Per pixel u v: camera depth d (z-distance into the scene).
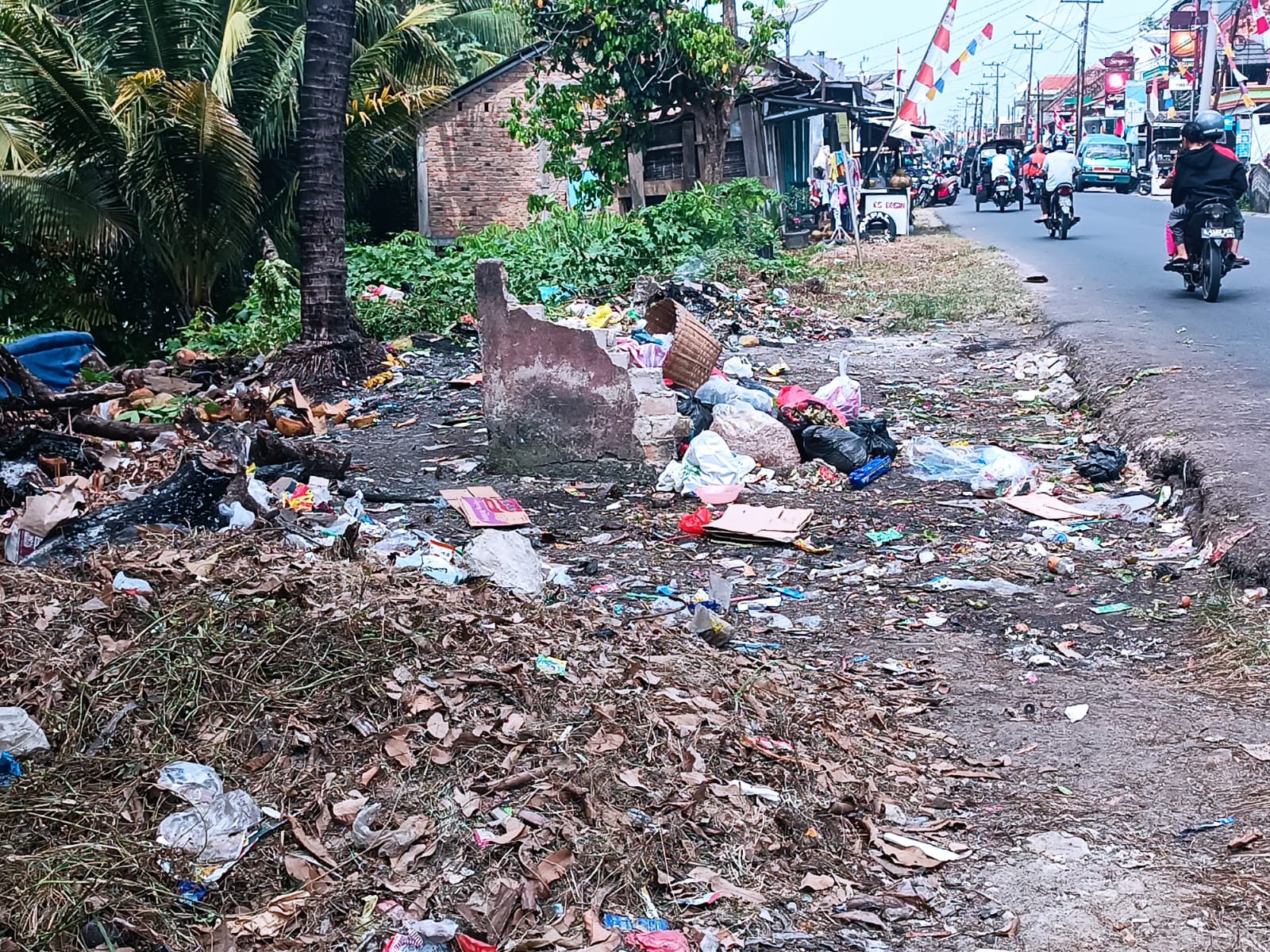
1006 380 10.80
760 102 22.91
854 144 32.44
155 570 4.64
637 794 3.49
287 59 17.77
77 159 16.61
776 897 3.23
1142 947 3.01
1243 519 6.01
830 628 5.55
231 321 15.08
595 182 21.75
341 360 11.45
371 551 5.72
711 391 8.48
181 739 3.54
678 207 17.34
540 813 3.31
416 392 10.78
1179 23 53.97
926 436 8.91
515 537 5.69
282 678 3.83
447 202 23.91
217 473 6.07
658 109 22.48
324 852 3.14
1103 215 28.47
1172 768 4.02
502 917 2.94
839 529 6.89
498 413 7.92
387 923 2.92
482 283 7.81
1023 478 7.40
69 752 3.45
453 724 3.66
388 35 18.78
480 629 4.30
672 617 5.43
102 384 10.49
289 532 5.85
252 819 3.23
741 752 3.84
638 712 3.90
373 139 19.09
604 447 7.80
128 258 18.38
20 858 2.97
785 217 24.72
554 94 20.94
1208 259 12.90
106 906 2.85
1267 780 3.85
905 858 3.46
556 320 12.27
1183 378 9.09
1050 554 6.40
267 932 2.88
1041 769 4.11
